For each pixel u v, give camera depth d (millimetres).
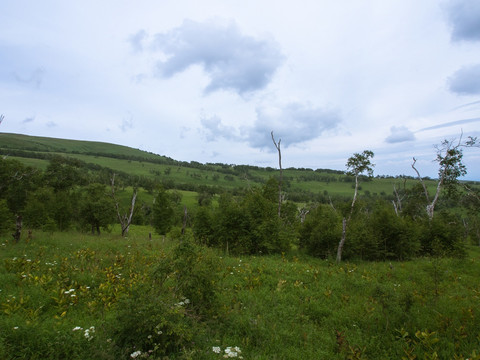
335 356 4785
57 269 8742
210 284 5984
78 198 35969
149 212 63781
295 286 8688
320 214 22672
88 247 12938
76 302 6492
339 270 11492
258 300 7250
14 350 4160
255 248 16578
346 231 15875
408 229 16281
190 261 5812
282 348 4953
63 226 28906
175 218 47312
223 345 4859
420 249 17359
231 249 16406
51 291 6789
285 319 6273
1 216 16500
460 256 16031
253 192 21484
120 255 10695
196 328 4891
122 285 7215
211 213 18625
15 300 6141
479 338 4996
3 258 9812
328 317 6562
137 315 4434
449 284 9547
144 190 90625
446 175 23859
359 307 6840
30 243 13156
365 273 11000
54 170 44375
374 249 15977
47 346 4238
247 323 5781
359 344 5156
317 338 5516
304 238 19281
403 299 6551
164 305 4648
